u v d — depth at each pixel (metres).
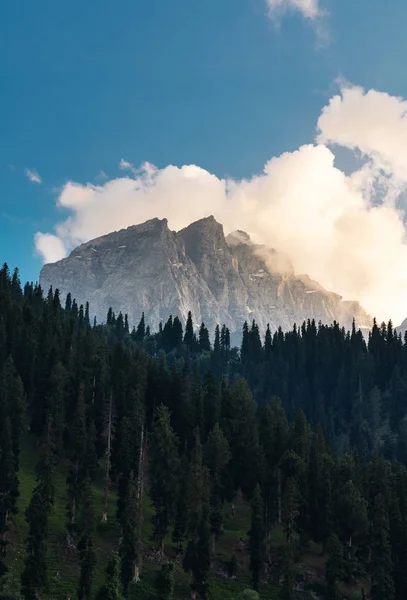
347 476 122.12
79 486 102.88
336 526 112.31
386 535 104.31
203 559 94.06
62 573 89.00
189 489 103.69
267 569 107.56
